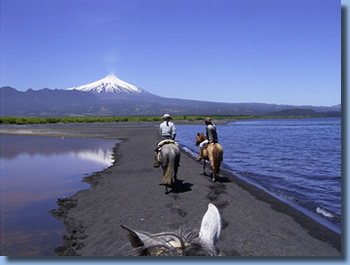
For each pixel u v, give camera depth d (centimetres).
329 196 862
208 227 162
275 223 630
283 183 1046
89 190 982
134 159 1680
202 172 1286
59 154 1980
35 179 1186
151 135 3491
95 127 5794
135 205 789
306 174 1216
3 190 1006
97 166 1501
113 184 1062
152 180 1117
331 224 623
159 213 710
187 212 712
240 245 516
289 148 2302
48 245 546
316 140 3144
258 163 1536
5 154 2003
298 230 588
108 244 528
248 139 3297
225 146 2464
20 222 683
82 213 745
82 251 509
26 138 3356
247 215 681
